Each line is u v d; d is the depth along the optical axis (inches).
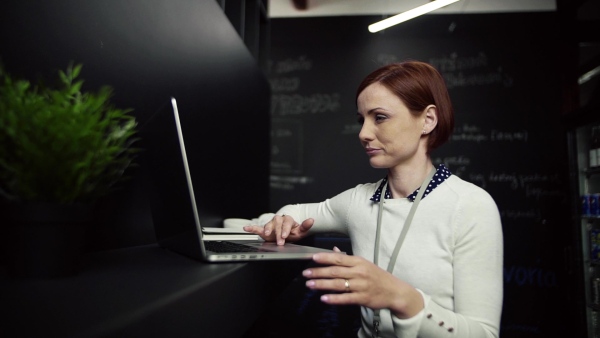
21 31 25.6
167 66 45.3
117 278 21.1
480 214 31.9
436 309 26.5
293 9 116.4
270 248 31.0
